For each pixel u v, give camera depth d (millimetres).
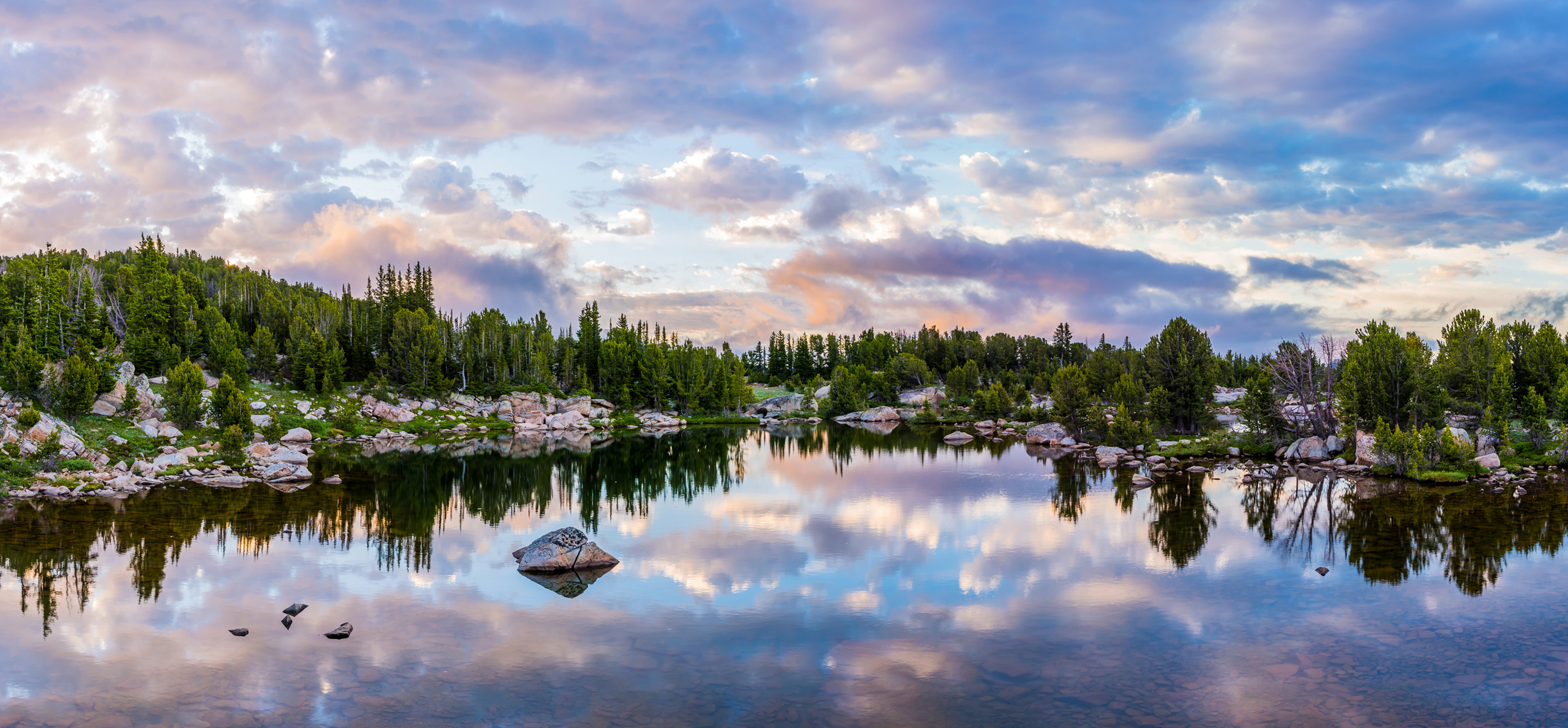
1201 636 24047
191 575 31734
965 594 28859
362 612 26891
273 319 141000
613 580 31234
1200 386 89688
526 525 43625
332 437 99688
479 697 19656
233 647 23328
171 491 54844
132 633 24609
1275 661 21875
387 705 19203
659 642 23781
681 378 174625
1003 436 109625
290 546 37406
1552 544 35344
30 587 29781
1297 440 72812
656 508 49438
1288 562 32969
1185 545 36531
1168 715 18500
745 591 29406
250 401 104250
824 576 31594
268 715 18625
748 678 20938
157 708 19000
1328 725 17859
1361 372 67875
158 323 121688
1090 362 144000
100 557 34844
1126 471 66500
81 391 71125
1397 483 55469
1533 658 21672
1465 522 40688
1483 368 73500
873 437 112812
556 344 177875
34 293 103438
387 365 130625
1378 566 31969
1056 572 32000
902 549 36594
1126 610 26688
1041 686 20297
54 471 57219
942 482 60312
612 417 147375
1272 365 80000
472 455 87125
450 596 28844
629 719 18406
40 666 21703
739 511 47750
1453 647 22672
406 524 43625
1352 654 22297
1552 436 64000
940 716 18547
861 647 23328
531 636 24359
